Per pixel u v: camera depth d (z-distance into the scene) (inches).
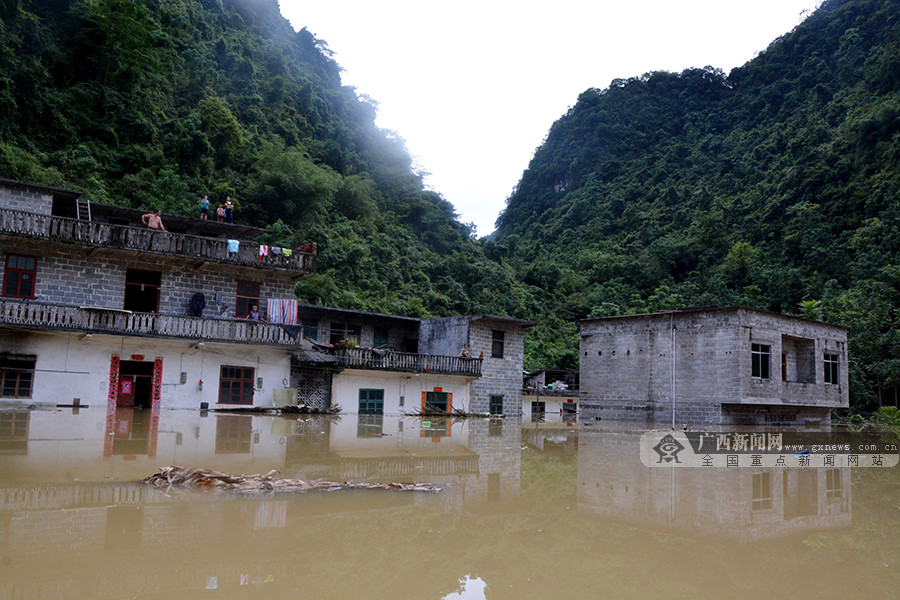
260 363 1027.3
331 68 3801.7
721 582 209.6
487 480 410.6
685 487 403.9
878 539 281.1
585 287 3253.0
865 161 3189.0
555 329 2625.5
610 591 196.1
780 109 4377.5
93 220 1007.6
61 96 1664.6
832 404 1395.2
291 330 1057.5
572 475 447.5
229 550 218.2
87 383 894.4
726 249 3442.4
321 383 1162.6
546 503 337.4
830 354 1422.2
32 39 1612.9
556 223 4648.1
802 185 3353.8
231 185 2073.1
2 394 839.1
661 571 220.5
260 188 2119.8
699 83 5408.5
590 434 884.0
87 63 1771.7
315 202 2214.6
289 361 1054.4
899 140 3036.4
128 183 1692.9
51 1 1724.9
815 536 283.3
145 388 971.3
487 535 262.4
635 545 255.9
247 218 2071.9
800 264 3009.4
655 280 3388.3
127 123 1807.3
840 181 3230.8
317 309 1266.0
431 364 1237.1
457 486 378.6
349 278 2066.9
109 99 1772.9
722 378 1222.3
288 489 331.0
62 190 920.3
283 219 2164.1
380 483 370.9
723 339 1231.5
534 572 213.8
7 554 200.5
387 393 1207.6
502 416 1364.4
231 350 1004.6
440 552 233.0
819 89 4010.8
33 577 181.2
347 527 259.0
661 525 293.9
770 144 4013.3
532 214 5226.4
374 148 3221.0
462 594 187.2
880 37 4136.3
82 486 309.0
